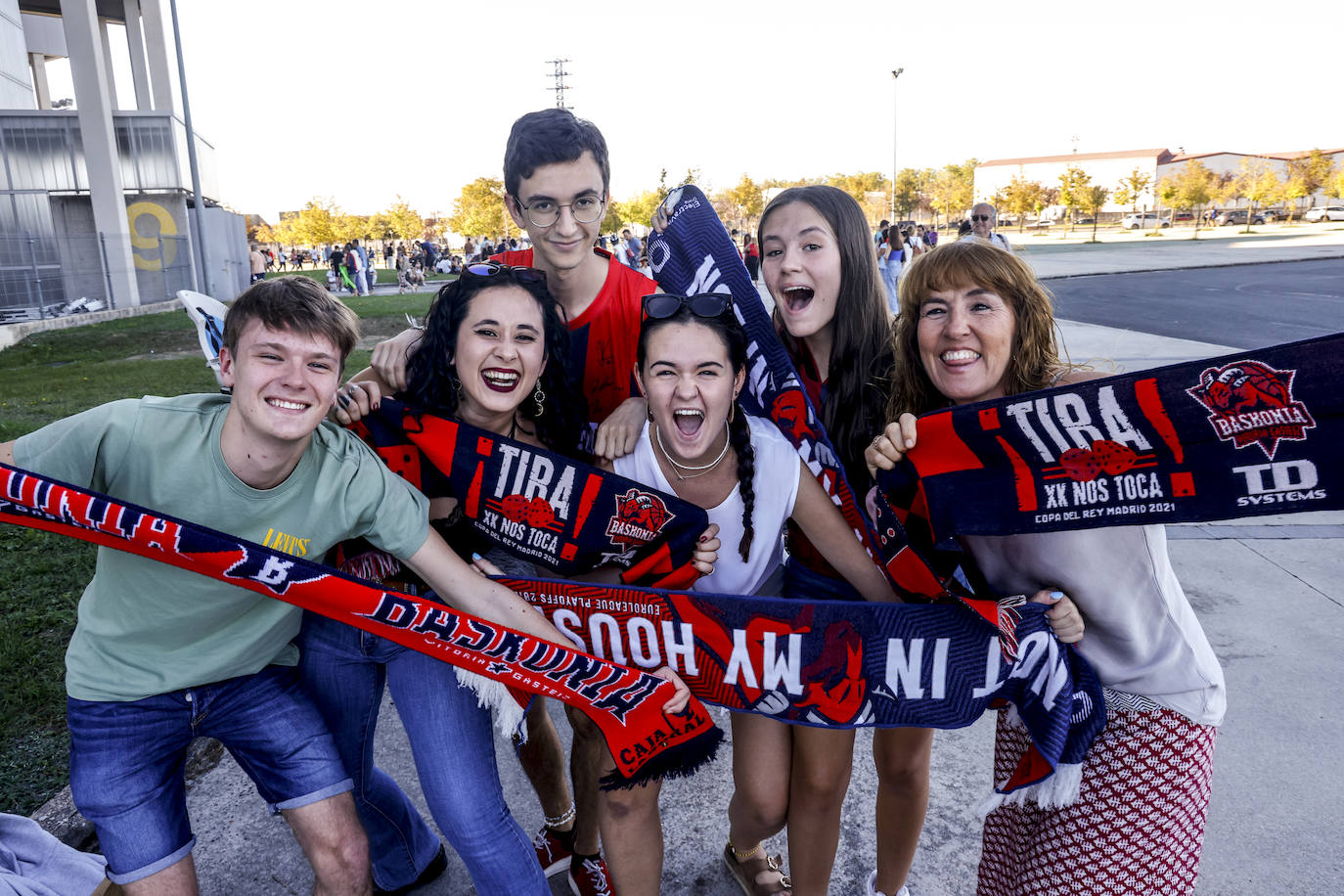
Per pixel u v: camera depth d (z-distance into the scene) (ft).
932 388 6.69
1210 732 5.94
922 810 7.50
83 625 6.03
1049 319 6.09
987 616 5.84
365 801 7.50
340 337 5.61
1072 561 5.86
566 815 8.48
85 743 5.91
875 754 7.29
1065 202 228.02
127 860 5.92
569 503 6.66
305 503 5.92
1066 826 6.12
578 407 7.17
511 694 6.34
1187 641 5.81
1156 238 175.94
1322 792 9.18
